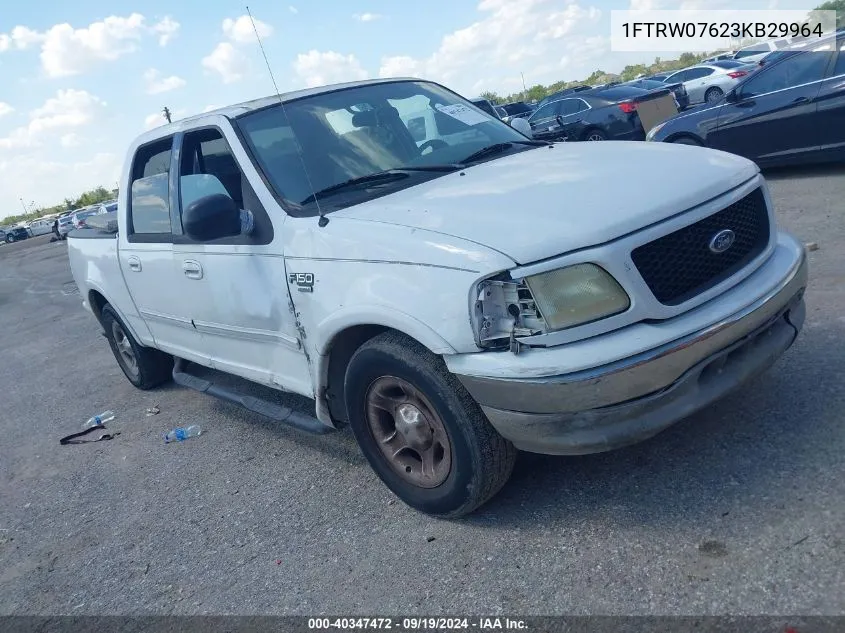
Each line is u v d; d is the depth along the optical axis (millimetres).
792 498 2812
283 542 3445
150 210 4723
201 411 5531
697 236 2850
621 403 2637
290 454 4402
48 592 3514
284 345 3748
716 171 3090
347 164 3758
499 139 4250
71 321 11023
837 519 2645
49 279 18500
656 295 2715
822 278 5125
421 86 4637
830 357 3826
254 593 3107
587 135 14625
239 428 5016
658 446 3393
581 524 2998
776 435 3230
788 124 8914
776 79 9023
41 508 4484
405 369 3012
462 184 3359
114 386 6797
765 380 3740
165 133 4559
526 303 2652
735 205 3025
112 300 5625
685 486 3051
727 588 2469
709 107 9789
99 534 3973
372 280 3033
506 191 3104
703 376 2803
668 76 24016
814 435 3156
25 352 9492
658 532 2828
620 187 2930
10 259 31812
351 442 4359
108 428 5625
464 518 3252
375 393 3275
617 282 2652
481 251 2707
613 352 2600
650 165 3176
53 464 5168
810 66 8711
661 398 2670
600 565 2734
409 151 4000
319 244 3293
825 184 8297
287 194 3619
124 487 4500
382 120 4137
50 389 7277
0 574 3793
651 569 2646
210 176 4125
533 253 2643
